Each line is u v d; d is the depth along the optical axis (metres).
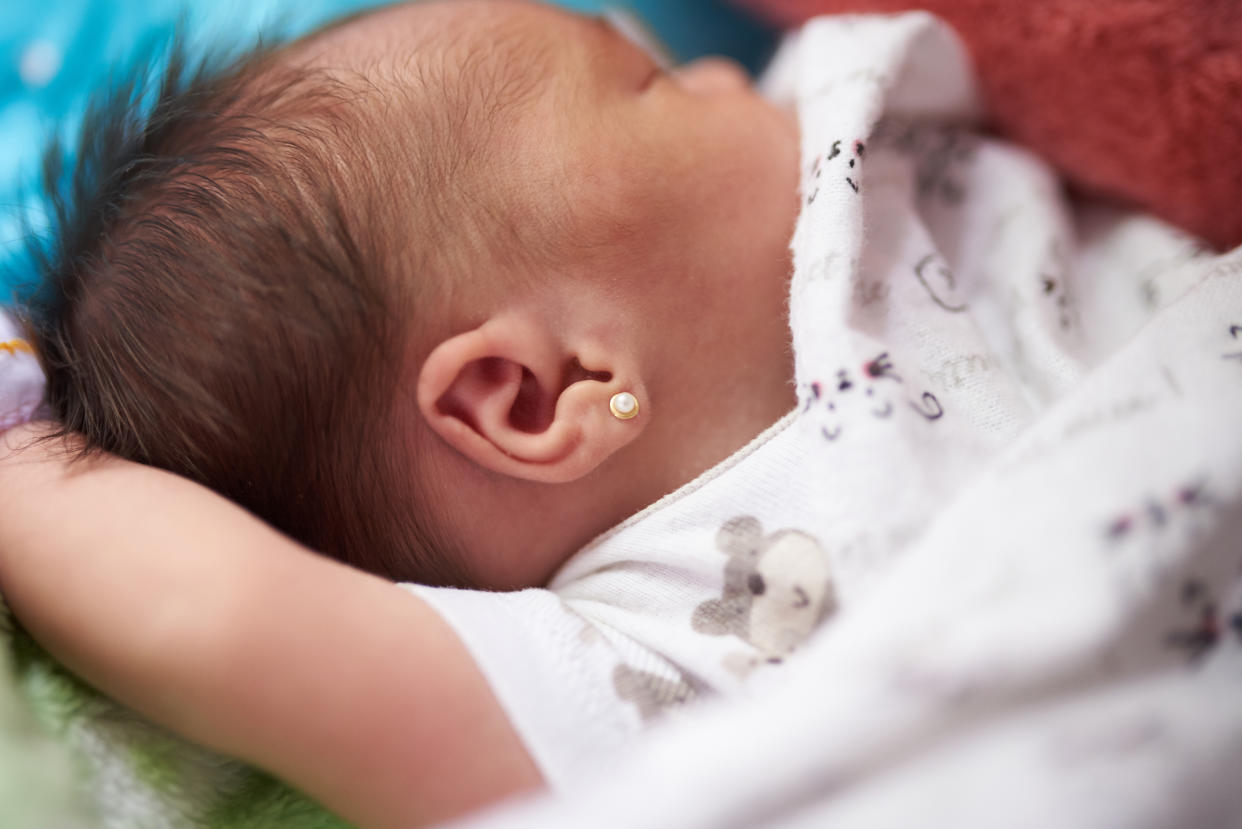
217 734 0.56
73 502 0.61
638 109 0.72
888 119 0.81
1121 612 0.44
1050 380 0.71
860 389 0.59
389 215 0.66
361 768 0.55
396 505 0.69
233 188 0.67
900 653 0.43
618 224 0.68
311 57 0.74
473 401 0.67
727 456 0.69
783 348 0.71
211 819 0.63
